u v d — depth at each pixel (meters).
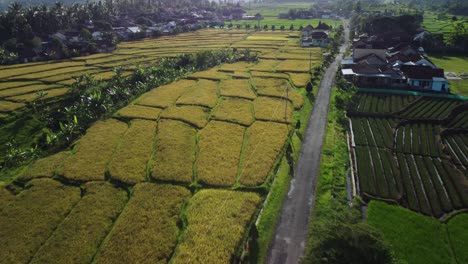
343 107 76.88
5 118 72.19
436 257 36.75
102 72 105.31
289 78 97.88
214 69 108.81
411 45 126.12
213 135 63.25
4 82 94.19
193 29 198.25
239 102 79.44
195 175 51.69
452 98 80.62
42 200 46.34
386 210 43.88
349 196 47.72
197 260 36.44
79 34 155.75
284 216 43.41
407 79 90.81
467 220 42.28
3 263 36.88
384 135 63.53
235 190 48.19
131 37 166.38
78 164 54.22
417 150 58.38
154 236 39.69
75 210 44.25
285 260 37.00
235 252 37.88
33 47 129.75
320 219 42.25
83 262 36.91
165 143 60.25
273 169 52.94
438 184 49.03
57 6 166.00
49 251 38.16
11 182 50.97
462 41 128.50
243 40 160.62
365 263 31.05
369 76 92.19
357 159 56.03
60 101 81.38
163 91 86.94
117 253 37.50
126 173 51.62
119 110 74.94
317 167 53.84
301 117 72.12
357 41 136.38
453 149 59.12
